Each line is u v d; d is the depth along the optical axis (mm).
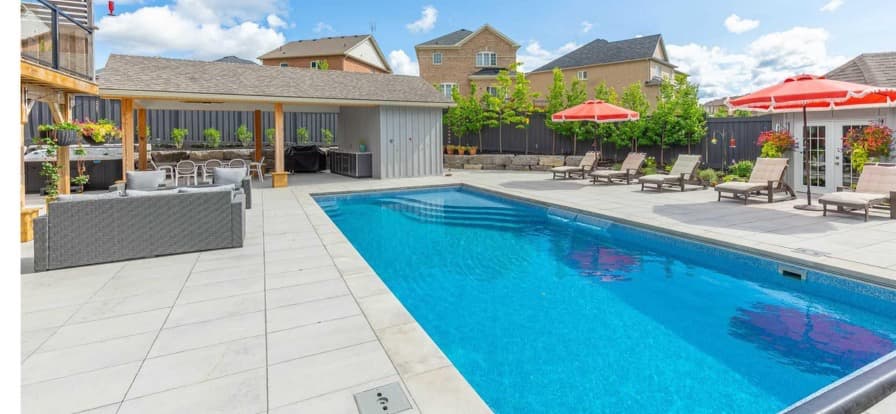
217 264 5418
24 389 2723
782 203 9680
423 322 4430
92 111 15219
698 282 5559
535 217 9891
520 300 5008
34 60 6617
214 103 15469
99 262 5422
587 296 5113
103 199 5414
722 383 3275
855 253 5473
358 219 9750
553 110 19328
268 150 18250
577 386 3268
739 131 13852
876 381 2285
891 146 9828
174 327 3604
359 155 15984
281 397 2627
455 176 16594
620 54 34000
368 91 15586
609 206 9445
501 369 3520
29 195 11125
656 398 3104
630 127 16422
